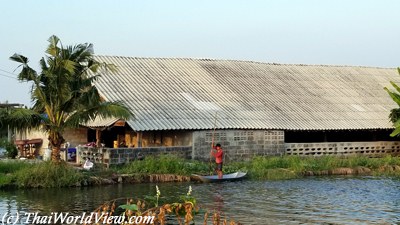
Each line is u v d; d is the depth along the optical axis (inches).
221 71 1893.5
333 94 1934.1
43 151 1628.9
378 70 2234.3
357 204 987.3
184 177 1288.1
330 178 1386.6
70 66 1140.5
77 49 1178.0
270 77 1950.1
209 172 1347.2
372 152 1781.5
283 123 1642.5
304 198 1048.8
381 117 1847.9
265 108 1707.7
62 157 1531.7
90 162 1290.6
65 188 1124.5
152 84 1673.2
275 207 949.2
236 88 1791.3
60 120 1182.3
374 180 1348.4
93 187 1149.1
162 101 1583.4
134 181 1237.1
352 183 1284.4
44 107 1214.9
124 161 1344.7
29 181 1112.2
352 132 1945.1
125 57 1807.3
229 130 1546.5
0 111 1135.0
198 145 1493.6
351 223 821.9
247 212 897.5
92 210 881.5
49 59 1168.2
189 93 1674.5
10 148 1674.5
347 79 2086.6
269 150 1604.3
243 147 1565.0
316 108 1801.2
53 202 952.3
